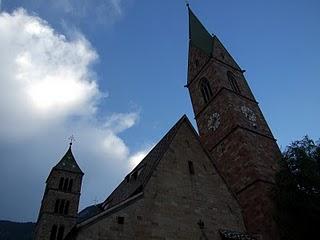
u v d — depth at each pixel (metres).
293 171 35.12
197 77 59.66
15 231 159.50
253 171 40.50
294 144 37.12
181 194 32.53
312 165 33.97
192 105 58.44
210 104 53.50
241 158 43.22
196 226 30.98
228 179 43.84
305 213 32.50
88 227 25.58
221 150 47.25
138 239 26.98
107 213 27.03
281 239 33.88
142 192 30.11
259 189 38.50
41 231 77.12
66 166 94.38
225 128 48.09
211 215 32.97
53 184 88.31
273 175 41.16
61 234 78.62
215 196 34.97
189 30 68.94
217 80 53.81
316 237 32.31
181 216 30.78
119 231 26.55
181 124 39.00
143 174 36.06
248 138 45.00
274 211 35.81
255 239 32.81
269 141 47.56
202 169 36.38
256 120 49.94
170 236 28.78
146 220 28.48
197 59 61.50
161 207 30.25
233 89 54.34
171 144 36.16
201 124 54.06
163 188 31.80
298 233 33.03
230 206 35.34
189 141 38.03
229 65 58.88
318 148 35.62
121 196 40.59
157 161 33.75
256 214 37.41
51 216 80.88
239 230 33.81
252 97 54.78
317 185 32.53
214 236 31.42
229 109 48.59
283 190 35.03
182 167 34.94
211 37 62.69
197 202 33.00
